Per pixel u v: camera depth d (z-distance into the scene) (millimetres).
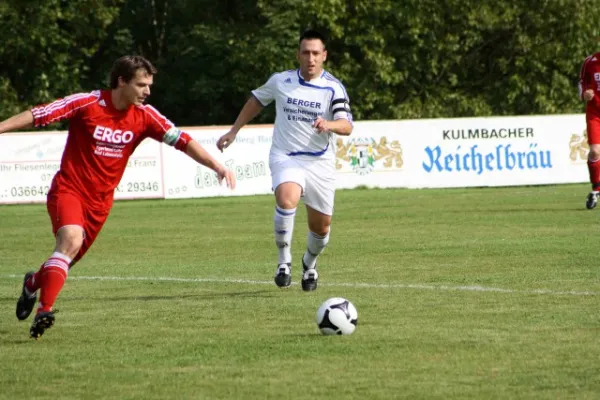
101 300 20766
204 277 24547
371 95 87250
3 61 84812
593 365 13781
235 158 58281
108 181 16828
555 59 90312
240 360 14500
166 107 92438
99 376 13633
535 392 12414
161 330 17047
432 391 12531
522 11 90188
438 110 88562
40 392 12828
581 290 20703
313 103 20984
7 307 20172
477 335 16000
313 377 13359
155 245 33125
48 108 16219
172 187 57531
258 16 88438
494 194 54406
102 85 90188
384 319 17641
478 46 92500
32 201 55906
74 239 16141
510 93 90125
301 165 21172
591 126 41219
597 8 89500
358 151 60719
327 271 25078
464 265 25469
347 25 87562
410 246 30391
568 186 60469
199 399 12344
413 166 61156
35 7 82562
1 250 33000
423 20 88562
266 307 19391
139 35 95125
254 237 35094
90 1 84000
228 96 90750
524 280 22375
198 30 85750
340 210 45875
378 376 13359
